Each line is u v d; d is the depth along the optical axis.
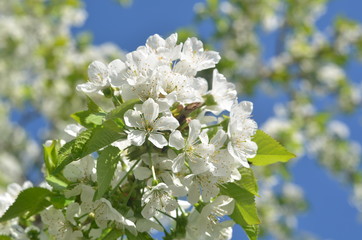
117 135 0.59
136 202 0.61
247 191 0.61
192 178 0.60
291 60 2.14
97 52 1.97
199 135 0.59
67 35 2.12
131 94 0.60
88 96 0.62
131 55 0.61
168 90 0.61
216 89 0.63
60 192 0.62
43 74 1.97
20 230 0.66
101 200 0.59
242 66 2.02
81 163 0.62
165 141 0.59
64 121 1.90
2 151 1.93
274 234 1.96
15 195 0.67
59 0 2.12
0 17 2.08
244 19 2.06
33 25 2.12
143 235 0.60
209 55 0.63
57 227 0.61
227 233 0.62
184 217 0.62
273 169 1.55
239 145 0.61
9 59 2.05
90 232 0.61
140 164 0.61
